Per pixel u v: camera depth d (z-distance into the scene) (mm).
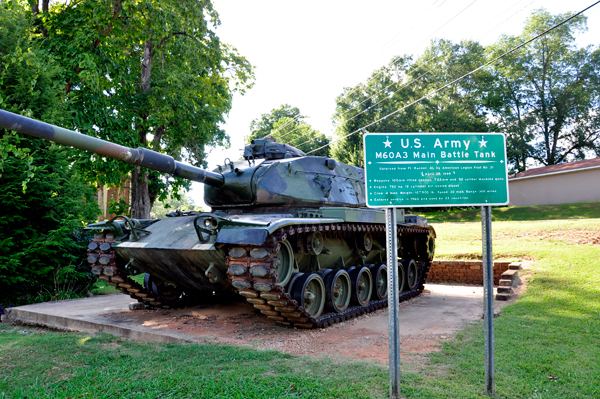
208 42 19766
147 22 16672
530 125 45875
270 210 9469
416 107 41656
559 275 10930
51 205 12352
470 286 14336
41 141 12359
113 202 21422
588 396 4555
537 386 4805
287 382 5039
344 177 11672
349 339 7344
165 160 7973
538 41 44906
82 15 15094
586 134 45812
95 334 8000
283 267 8039
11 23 12203
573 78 45094
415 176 4621
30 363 6004
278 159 10477
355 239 10555
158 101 19219
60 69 13367
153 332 7641
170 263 8703
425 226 13086
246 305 10797
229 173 9711
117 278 9438
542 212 29344
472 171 4699
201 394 4742
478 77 42969
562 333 6824
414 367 5535
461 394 4594
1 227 11609
